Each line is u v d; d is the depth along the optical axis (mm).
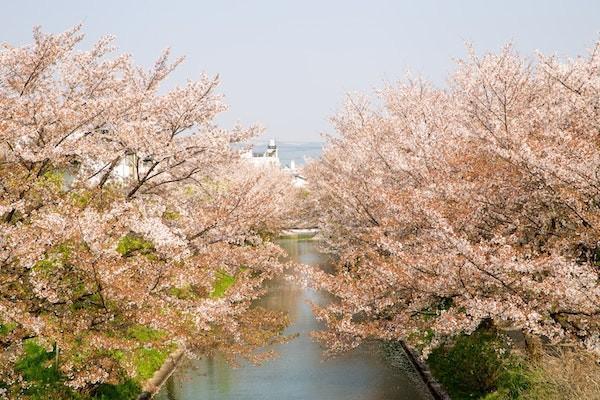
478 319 9352
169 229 12086
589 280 8391
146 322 10461
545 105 12828
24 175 11102
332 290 12734
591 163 9250
